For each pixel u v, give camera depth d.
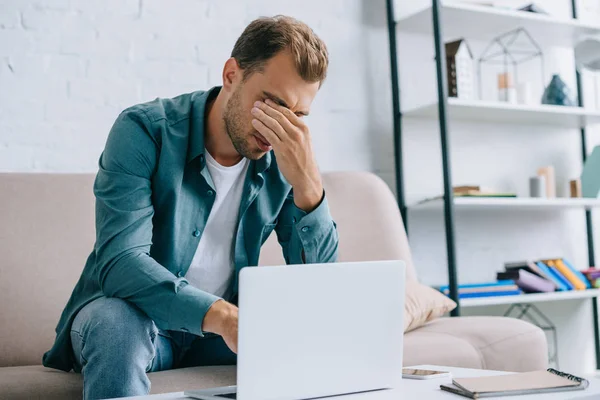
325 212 1.50
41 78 2.40
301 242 1.55
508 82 3.14
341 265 1.08
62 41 2.44
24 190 1.99
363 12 3.03
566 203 3.08
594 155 3.37
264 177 1.65
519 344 1.99
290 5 2.86
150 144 1.46
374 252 2.36
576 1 3.52
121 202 1.37
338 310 1.08
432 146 3.13
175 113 1.53
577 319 3.46
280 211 1.72
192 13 2.66
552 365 3.38
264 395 1.01
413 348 1.82
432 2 2.81
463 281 3.16
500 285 2.96
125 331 1.22
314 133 2.88
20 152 2.36
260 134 1.44
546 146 3.44
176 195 1.49
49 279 1.92
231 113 1.44
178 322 1.21
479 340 1.96
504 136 3.33
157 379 1.45
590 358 3.48
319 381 1.06
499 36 3.25
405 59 3.11
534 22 3.06
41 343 1.86
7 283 1.87
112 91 2.51
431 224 3.11
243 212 1.60
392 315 1.14
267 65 1.39
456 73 2.99
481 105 2.88
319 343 1.06
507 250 3.28
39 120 2.39
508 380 1.10
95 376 1.20
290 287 1.03
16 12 2.38
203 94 1.58
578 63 3.29
